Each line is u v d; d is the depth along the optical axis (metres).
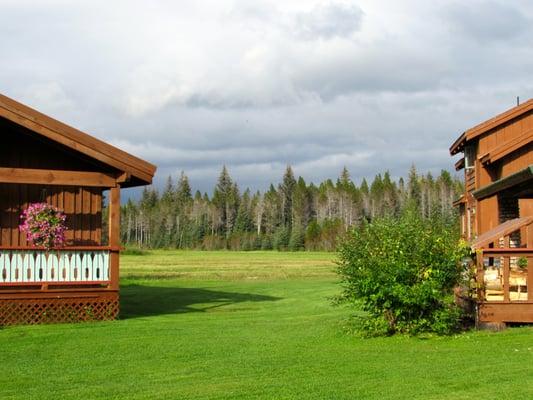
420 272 13.05
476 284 13.88
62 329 15.08
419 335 13.16
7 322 16.12
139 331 14.73
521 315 13.77
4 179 16.11
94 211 18.44
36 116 16.22
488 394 8.59
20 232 17.75
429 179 128.38
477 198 22.84
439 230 13.71
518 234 22.50
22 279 16.58
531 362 10.50
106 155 16.80
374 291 13.16
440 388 9.01
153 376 10.16
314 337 13.64
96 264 17.11
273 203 128.00
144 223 136.00
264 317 17.73
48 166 17.78
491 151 23.39
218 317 17.78
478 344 12.17
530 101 25.16
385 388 9.08
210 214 130.25
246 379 9.83
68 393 9.14
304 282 34.34
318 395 8.78
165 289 28.89
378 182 127.88
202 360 11.36
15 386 9.58
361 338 13.24
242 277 39.00
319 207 125.94
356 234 13.83
